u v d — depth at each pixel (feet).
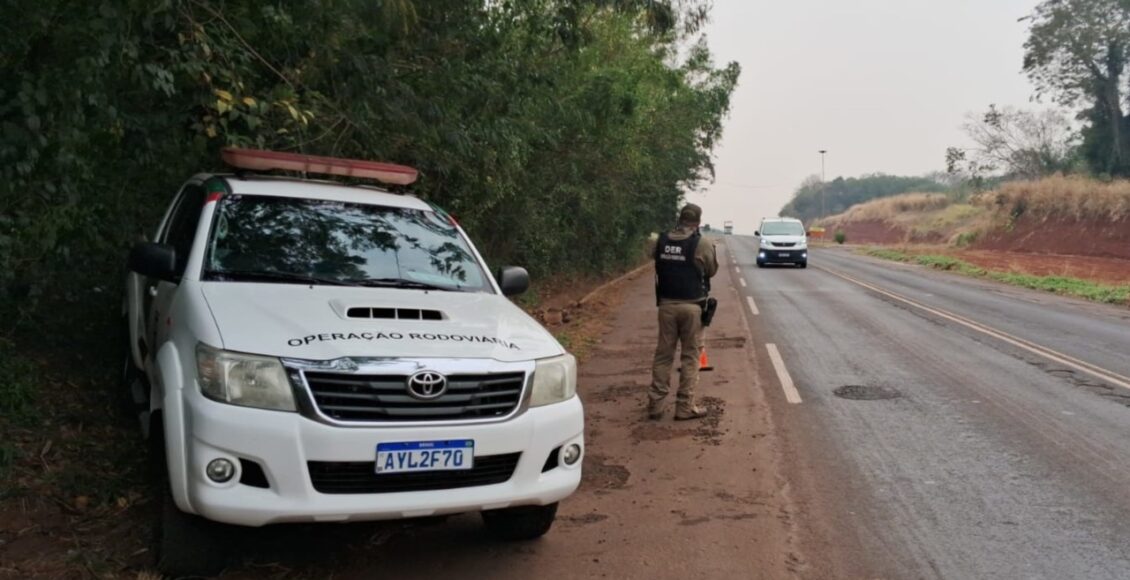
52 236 16.30
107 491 15.66
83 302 23.75
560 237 61.82
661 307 24.11
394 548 14.48
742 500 17.31
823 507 16.88
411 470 11.76
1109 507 16.81
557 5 35.55
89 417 19.43
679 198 118.42
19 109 14.02
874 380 29.81
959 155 188.85
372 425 11.57
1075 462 19.86
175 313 13.61
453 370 12.14
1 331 20.77
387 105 23.80
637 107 55.11
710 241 23.95
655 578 13.52
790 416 24.39
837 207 511.40
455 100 28.09
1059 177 147.43
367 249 16.17
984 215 164.14
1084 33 154.71
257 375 11.47
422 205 18.31
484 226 45.14
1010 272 94.79
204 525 12.23
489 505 12.38
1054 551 14.62
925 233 200.54
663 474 19.12
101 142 18.53
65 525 14.34
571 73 43.55
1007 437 22.08
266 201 16.49
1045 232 139.44
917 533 15.47
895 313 51.80
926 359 34.35
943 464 19.74
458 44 27.84
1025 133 181.47
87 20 14.83
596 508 16.87
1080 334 43.27
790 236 103.76
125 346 21.70
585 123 45.88
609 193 69.15
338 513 11.42
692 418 24.20
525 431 12.69
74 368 21.90
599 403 26.55
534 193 48.93
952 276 93.25
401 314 13.69
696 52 80.12
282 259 15.30
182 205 18.49
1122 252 121.80
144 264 14.20
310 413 11.39
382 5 21.04
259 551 13.99
